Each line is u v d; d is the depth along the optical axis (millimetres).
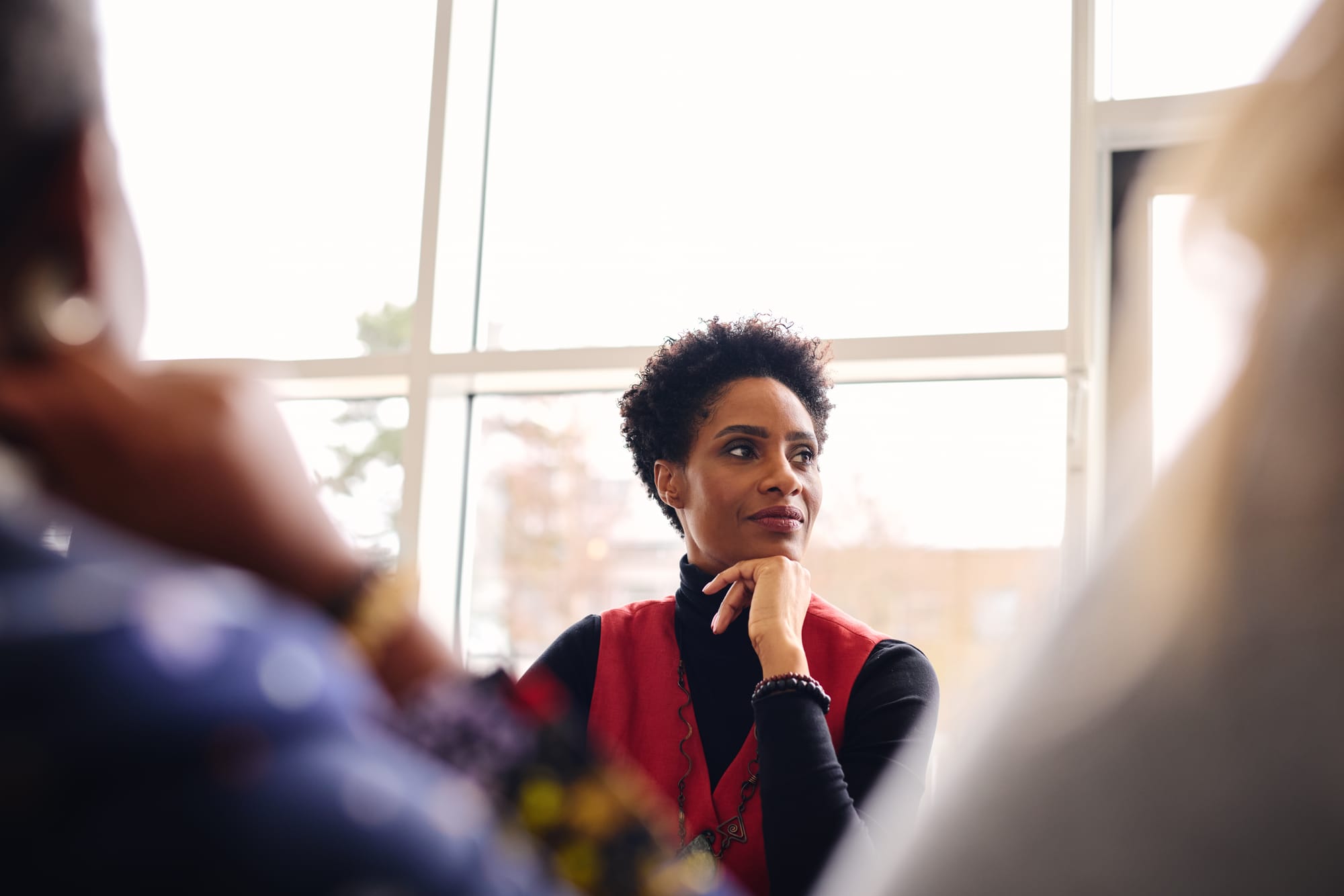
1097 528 341
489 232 2572
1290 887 247
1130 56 2166
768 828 1278
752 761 1466
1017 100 2291
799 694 1348
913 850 312
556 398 2514
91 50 375
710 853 1402
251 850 274
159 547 369
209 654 284
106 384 373
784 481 1602
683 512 1726
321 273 2619
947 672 2152
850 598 2213
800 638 1479
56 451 360
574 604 2443
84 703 269
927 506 2215
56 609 280
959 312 2248
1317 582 257
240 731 282
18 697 267
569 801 405
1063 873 271
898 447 2242
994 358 2135
